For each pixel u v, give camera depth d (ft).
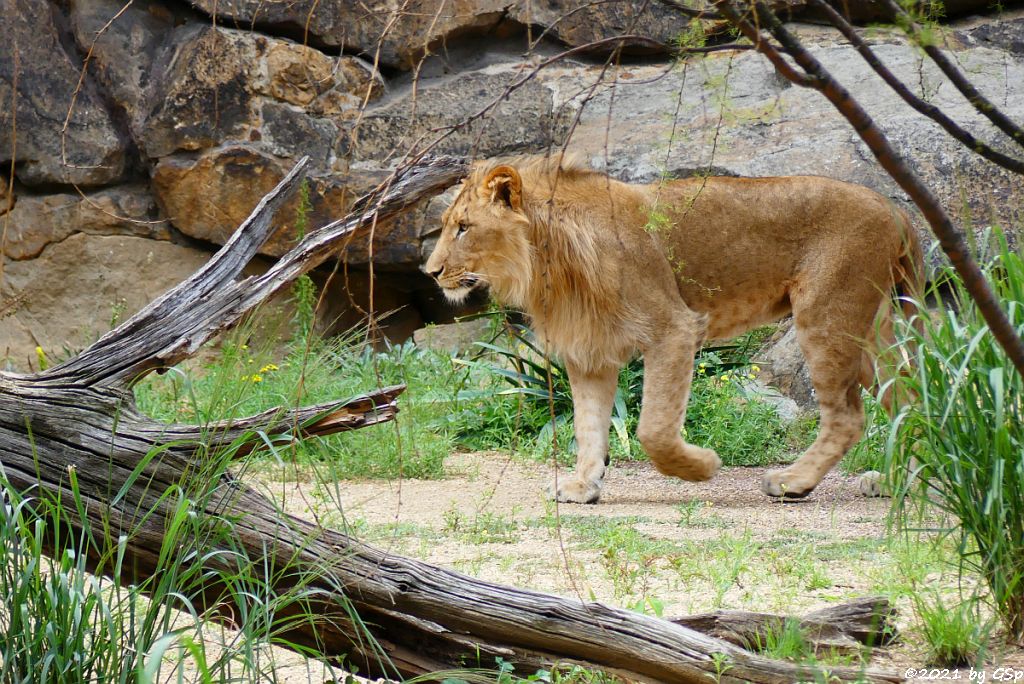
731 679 17.47
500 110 63.93
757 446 50.85
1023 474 20.47
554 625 17.52
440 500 40.06
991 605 22.90
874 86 60.70
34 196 64.85
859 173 56.49
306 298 43.24
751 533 33.42
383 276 67.87
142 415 17.79
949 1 64.95
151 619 15.40
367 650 17.94
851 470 45.16
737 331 41.47
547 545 32.01
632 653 17.44
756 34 10.89
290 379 48.34
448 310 70.69
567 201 38.14
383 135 64.75
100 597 15.15
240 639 16.98
